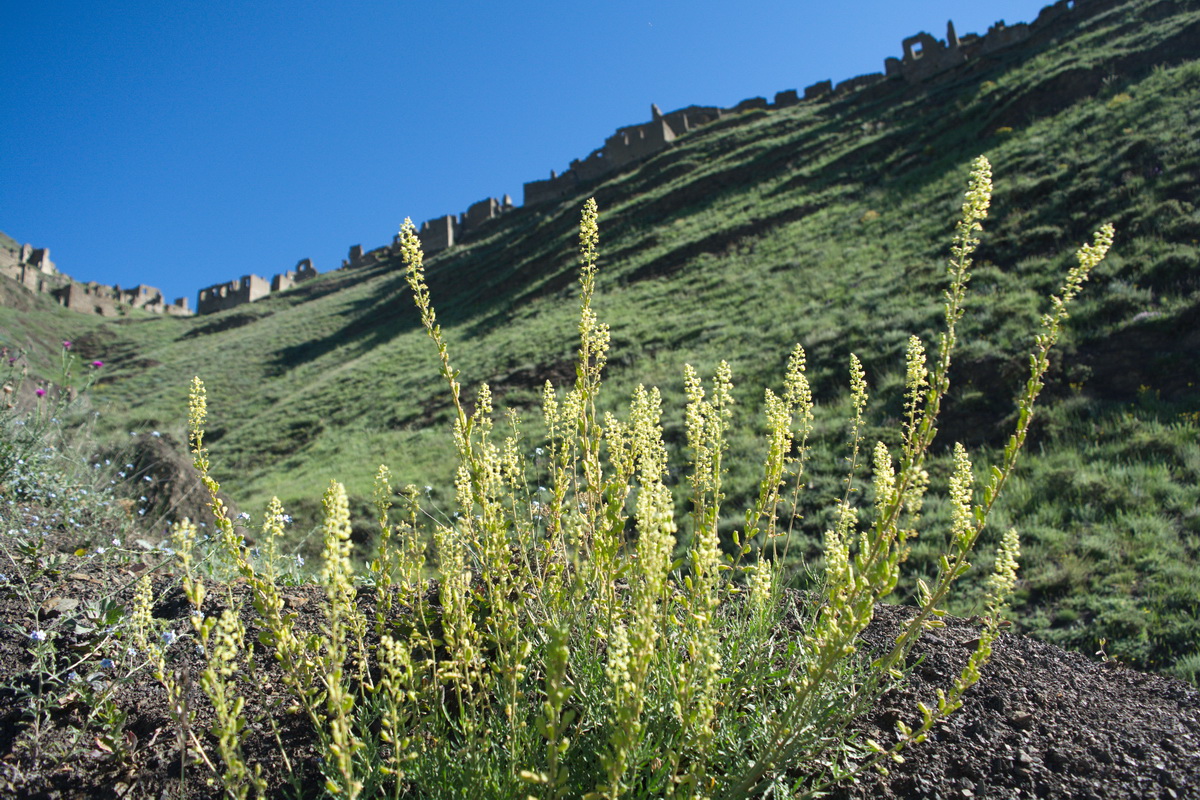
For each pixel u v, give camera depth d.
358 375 32.41
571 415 2.46
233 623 1.75
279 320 60.22
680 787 1.79
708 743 1.73
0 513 4.04
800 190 34.00
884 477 2.18
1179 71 23.30
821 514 8.71
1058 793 2.10
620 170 62.31
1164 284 12.45
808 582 3.38
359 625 2.21
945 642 2.97
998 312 13.66
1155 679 2.73
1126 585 6.46
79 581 3.49
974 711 2.50
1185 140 17.69
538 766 1.87
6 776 2.21
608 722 1.94
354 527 9.28
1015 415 10.41
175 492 6.64
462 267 53.38
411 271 2.12
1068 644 5.92
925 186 26.41
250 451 24.78
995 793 2.12
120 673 2.70
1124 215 15.59
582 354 2.44
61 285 74.38
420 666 2.14
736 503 9.83
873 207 27.09
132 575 3.63
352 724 2.34
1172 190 15.63
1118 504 7.81
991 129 28.28
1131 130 20.53
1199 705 2.53
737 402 14.53
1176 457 8.48
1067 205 17.70
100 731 2.44
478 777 1.82
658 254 33.12
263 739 2.40
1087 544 7.19
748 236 30.34
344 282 73.50
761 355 16.66
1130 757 2.24
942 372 1.87
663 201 43.44
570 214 52.31
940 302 15.35
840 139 40.50
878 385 12.83
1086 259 1.81
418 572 2.46
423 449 18.92
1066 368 11.20
